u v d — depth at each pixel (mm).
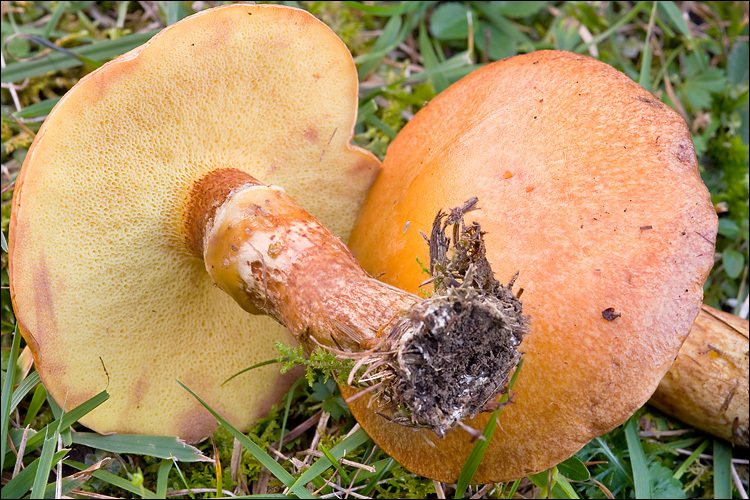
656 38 453
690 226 317
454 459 334
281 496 333
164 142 329
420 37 440
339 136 356
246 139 346
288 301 322
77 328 333
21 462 333
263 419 366
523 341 317
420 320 301
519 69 348
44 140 311
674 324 312
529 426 320
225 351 361
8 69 400
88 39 417
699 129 434
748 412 355
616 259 315
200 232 335
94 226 326
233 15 321
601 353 313
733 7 452
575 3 443
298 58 337
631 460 357
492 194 328
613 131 327
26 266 319
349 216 375
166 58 317
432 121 361
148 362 348
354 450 354
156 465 350
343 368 315
